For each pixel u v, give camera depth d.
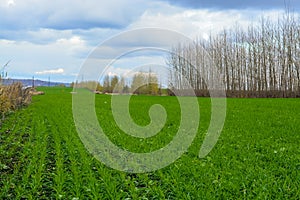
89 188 7.63
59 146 12.39
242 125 18.48
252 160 10.30
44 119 22.09
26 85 32.78
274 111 25.72
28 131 16.92
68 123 19.84
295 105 30.75
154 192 7.53
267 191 7.18
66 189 7.95
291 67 54.50
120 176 8.65
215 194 7.20
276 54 57.12
